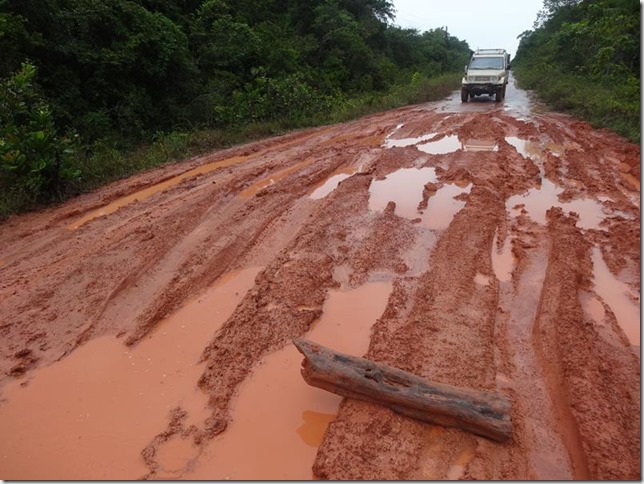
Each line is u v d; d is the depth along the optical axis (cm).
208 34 1702
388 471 272
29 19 1056
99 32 1202
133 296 468
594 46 1888
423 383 311
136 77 1273
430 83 2209
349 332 405
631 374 338
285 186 757
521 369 349
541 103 1636
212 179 823
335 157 928
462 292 444
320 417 321
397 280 477
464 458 281
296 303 443
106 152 962
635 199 662
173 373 367
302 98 1476
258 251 556
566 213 620
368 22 3050
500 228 580
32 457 299
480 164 820
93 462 294
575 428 295
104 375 367
